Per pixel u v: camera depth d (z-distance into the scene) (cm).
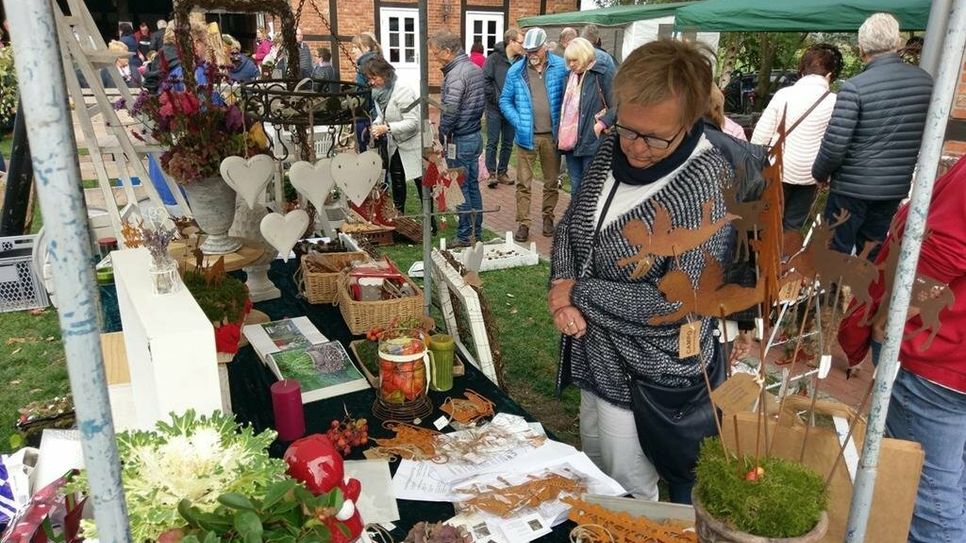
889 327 79
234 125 229
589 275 161
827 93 373
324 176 212
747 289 92
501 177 737
